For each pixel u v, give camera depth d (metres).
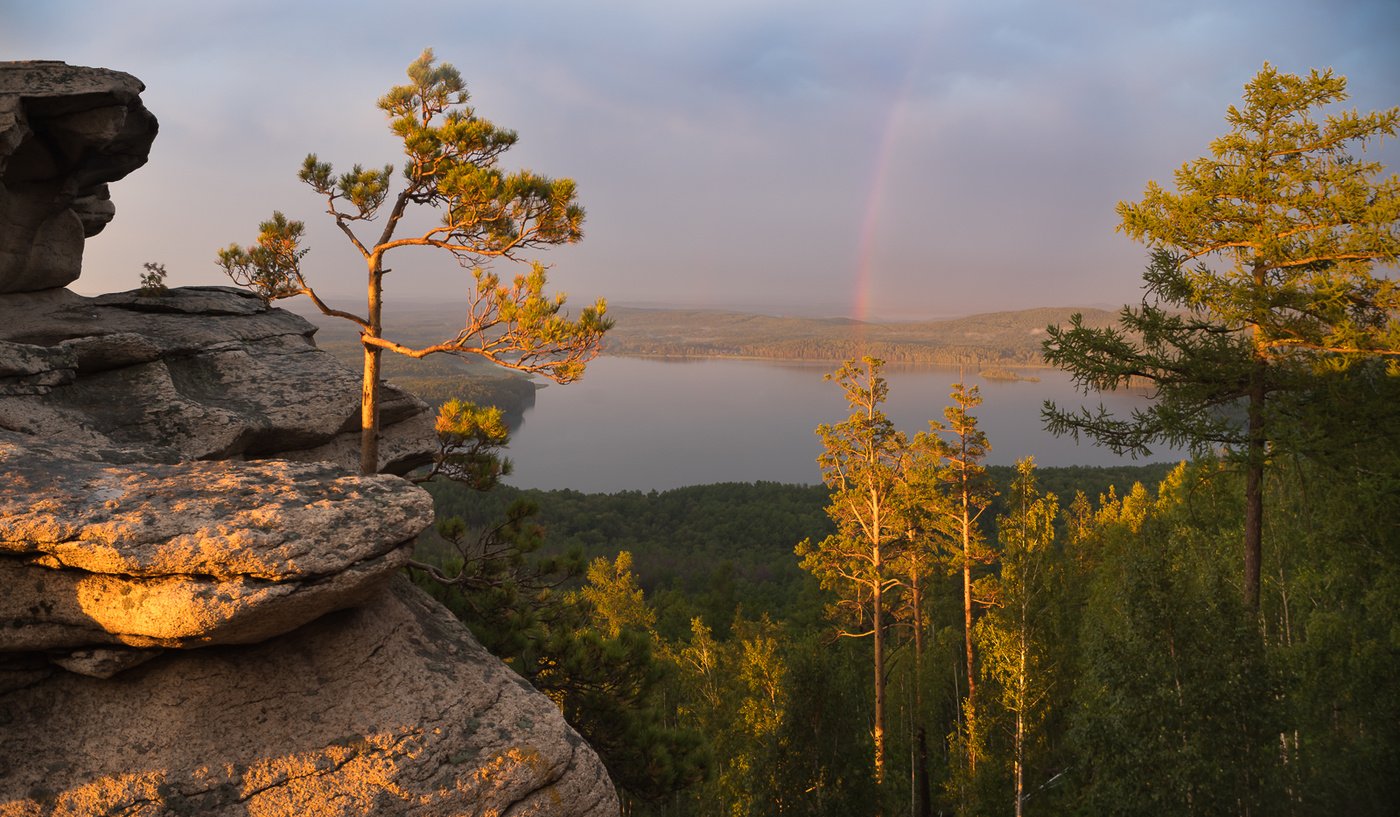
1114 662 14.92
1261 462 15.54
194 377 12.30
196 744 6.72
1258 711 13.68
